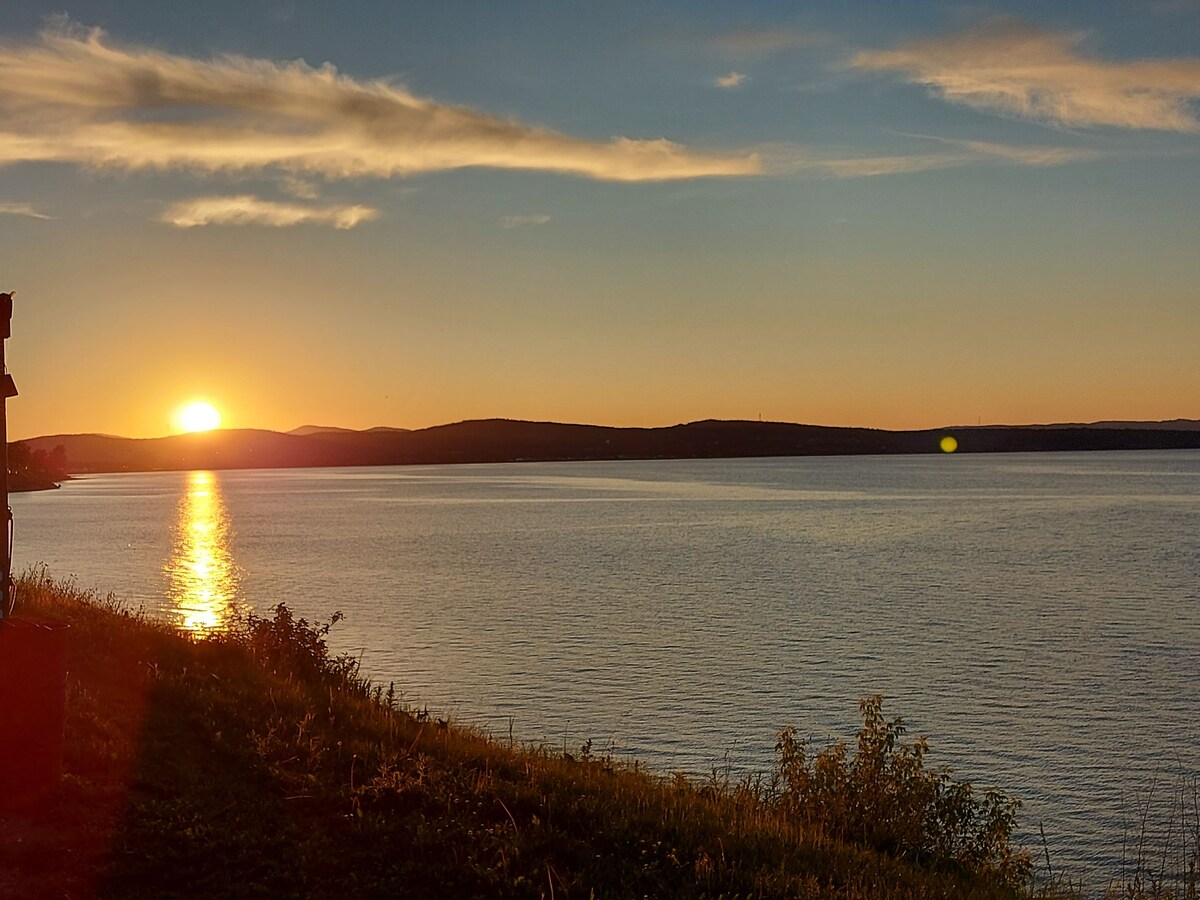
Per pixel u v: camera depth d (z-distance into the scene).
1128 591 58.59
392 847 9.92
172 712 13.74
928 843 14.55
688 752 27.22
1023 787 25.27
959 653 41.00
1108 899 16.36
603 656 40.03
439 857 9.88
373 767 12.23
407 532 106.50
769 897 9.95
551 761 15.17
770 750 27.50
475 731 22.56
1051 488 181.75
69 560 79.50
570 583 63.44
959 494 165.62
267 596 57.81
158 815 10.06
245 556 82.38
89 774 10.94
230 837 9.73
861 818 14.59
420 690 34.00
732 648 41.88
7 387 12.33
